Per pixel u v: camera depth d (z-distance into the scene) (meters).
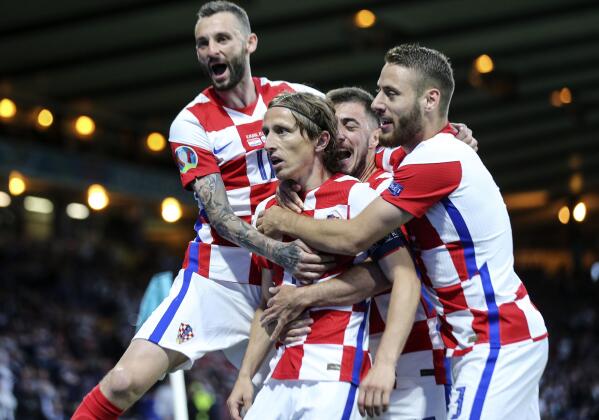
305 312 4.27
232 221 4.66
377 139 4.76
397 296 4.14
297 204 4.38
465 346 4.27
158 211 37.66
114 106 31.39
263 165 5.00
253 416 4.26
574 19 26.77
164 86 29.78
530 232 46.75
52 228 33.19
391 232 4.21
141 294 29.33
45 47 26.03
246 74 5.02
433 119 4.30
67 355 19.94
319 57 28.19
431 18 26.23
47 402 15.09
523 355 4.20
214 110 5.03
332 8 24.94
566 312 35.59
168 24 24.83
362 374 4.19
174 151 5.01
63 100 30.20
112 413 4.70
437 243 4.27
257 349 4.69
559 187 44.56
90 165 30.69
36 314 22.30
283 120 4.29
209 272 5.00
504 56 29.59
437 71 4.28
